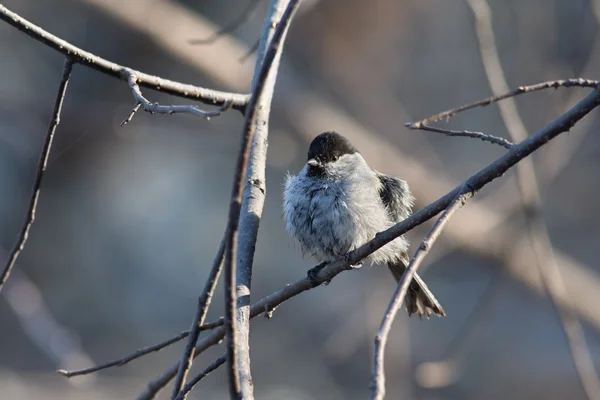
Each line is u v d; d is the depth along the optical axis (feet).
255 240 16.69
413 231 43.21
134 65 51.96
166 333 56.95
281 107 46.70
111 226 61.98
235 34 51.49
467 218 42.73
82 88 53.36
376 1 53.47
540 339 51.26
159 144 53.42
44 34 15.20
